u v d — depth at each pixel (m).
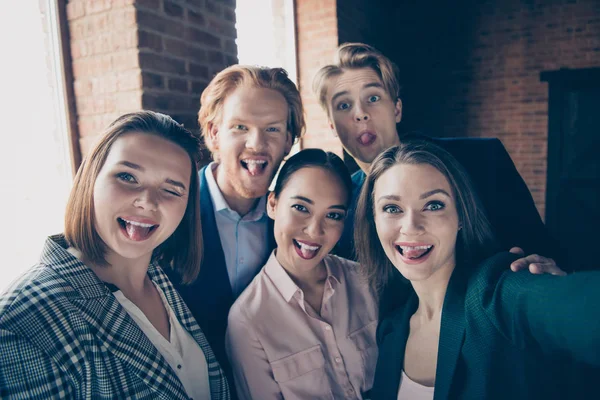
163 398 0.81
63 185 1.82
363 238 1.11
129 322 0.81
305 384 1.09
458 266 0.97
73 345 0.71
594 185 4.33
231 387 1.23
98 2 1.69
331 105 1.80
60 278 0.76
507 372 0.79
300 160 1.13
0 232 1.55
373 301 1.25
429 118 4.88
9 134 1.57
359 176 1.79
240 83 1.26
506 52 4.48
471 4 4.55
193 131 1.92
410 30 4.81
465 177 0.96
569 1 4.19
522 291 0.73
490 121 4.64
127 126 0.83
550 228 4.53
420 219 0.91
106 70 1.71
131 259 0.89
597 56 4.14
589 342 0.56
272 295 1.14
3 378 0.65
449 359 0.87
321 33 3.32
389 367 1.04
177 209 0.86
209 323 1.27
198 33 1.94
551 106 4.37
